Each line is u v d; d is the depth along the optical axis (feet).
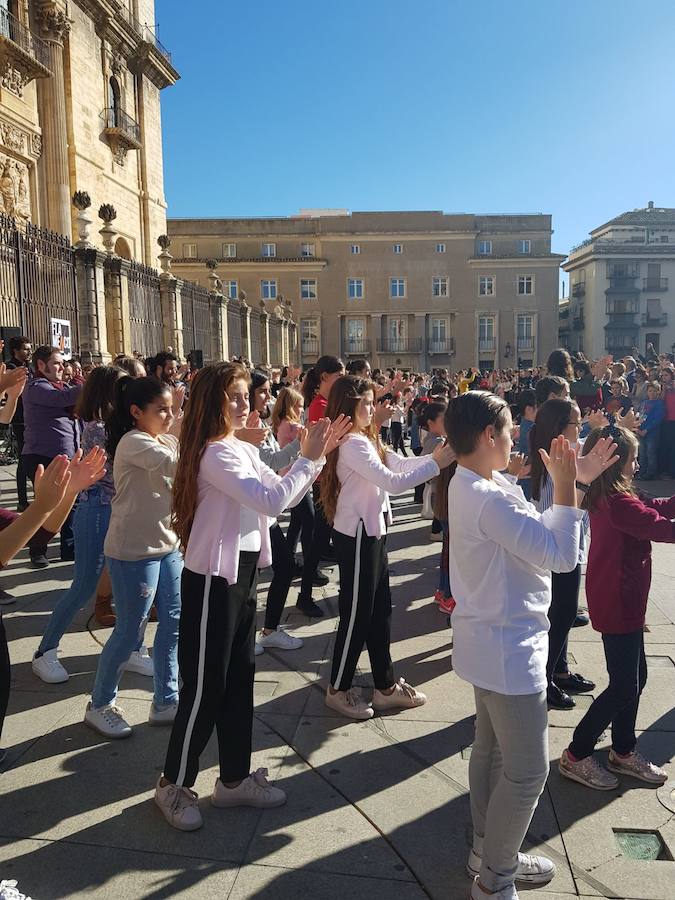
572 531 7.13
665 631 15.70
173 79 101.09
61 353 21.38
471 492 7.52
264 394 16.84
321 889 8.01
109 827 9.13
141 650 14.39
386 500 12.51
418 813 9.42
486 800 8.18
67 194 72.23
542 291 163.02
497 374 91.56
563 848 8.73
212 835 8.98
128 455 10.93
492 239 165.68
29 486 33.47
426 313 163.84
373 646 12.28
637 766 10.23
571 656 14.70
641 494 10.96
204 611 8.98
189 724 9.04
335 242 162.91
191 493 9.00
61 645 15.26
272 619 15.33
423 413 19.74
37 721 11.94
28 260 42.42
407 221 163.32
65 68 72.49
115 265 51.78
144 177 94.12
